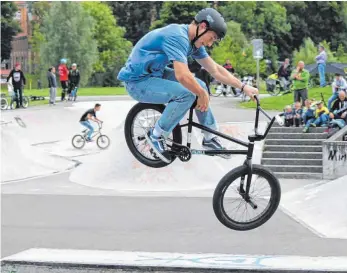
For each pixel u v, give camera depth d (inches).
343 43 3555.6
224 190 293.1
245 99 1476.4
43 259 371.2
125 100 1657.2
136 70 281.3
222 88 1657.2
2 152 1005.2
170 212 704.4
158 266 346.6
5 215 700.0
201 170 903.7
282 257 400.5
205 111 291.7
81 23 3282.5
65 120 1409.9
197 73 400.2
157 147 287.6
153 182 882.8
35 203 770.8
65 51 3233.3
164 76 291.3
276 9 3410.4
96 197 807.7
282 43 3486.7
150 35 279.3
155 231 615.8
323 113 985.5
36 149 1106.7
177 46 271.4
